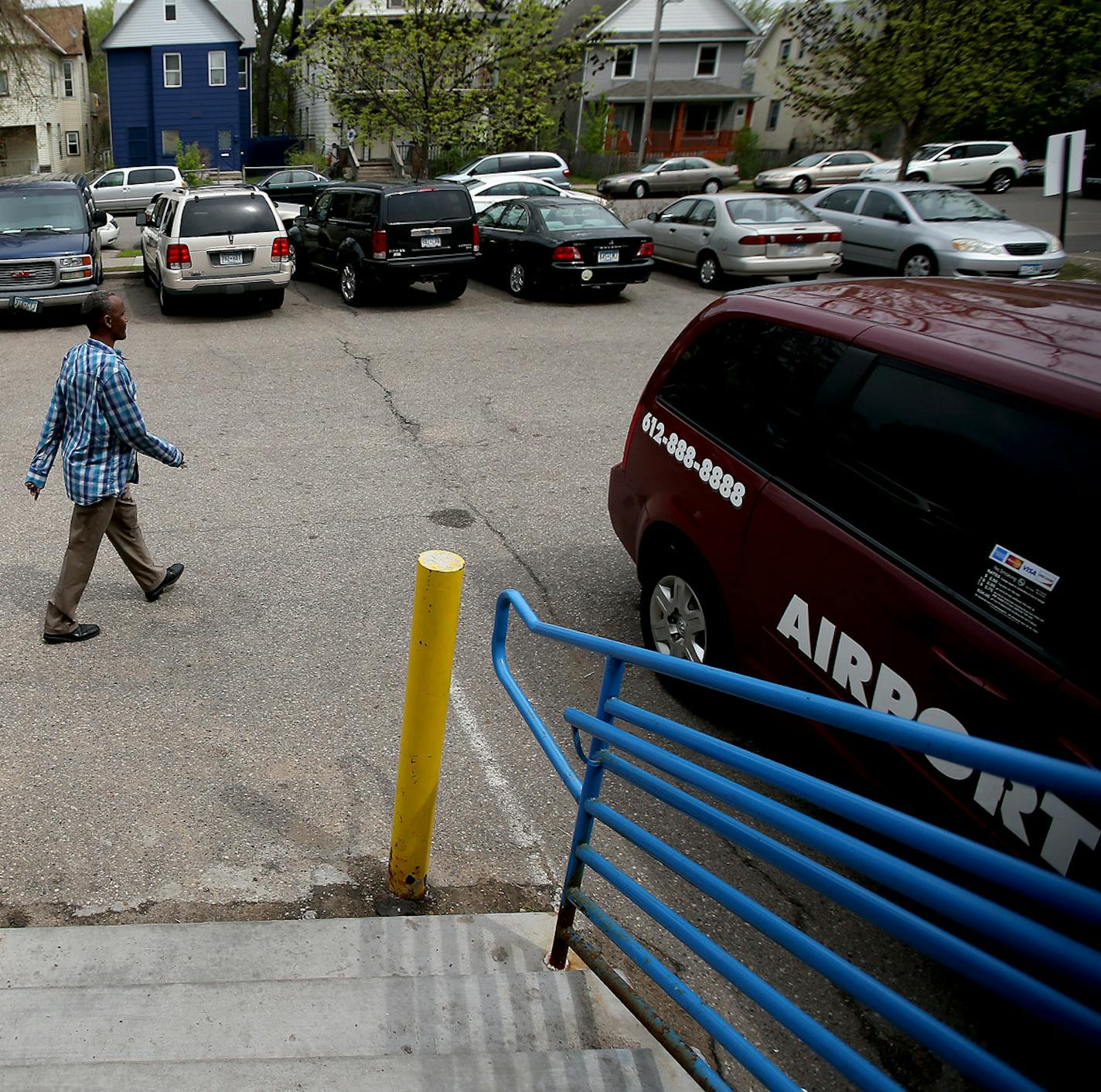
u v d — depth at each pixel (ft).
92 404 14.47
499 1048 8.05
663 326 42.80
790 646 11.16
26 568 18.31
